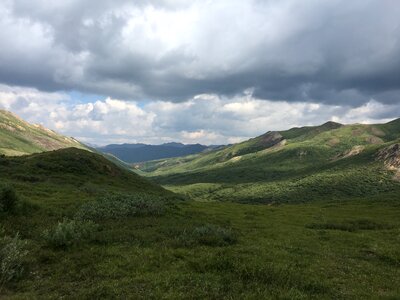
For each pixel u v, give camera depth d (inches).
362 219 1935.3
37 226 932.0
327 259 860.6
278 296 523.8
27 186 2253.9
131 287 538.9
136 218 1268.5
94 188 2930.6
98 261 680.4
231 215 1905.8
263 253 817.5
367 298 566.6
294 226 1583.4
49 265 651.5
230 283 570.9
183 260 710.5
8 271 570.6
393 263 890.1
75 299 489.4
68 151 5027.1
